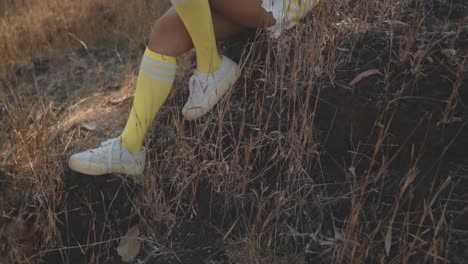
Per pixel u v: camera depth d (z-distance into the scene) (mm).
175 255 1863
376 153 1644
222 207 1880
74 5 3291
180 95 2113
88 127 2227
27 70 2871
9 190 2105
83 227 2004
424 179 1699
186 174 1915
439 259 1554
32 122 2344
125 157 1907
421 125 1698
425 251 1551
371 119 1752
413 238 1616
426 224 1626
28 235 2035
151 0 3244
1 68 2844
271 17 1874
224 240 1842
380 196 1712
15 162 2107
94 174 1938
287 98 1877
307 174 1785
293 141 1793
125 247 1934
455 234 1593
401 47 1818
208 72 1886
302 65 1884
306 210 1778
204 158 1905
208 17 1779
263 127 1907
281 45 1909
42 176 2049
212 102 1917
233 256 1800
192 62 2244
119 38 3037
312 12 1959
